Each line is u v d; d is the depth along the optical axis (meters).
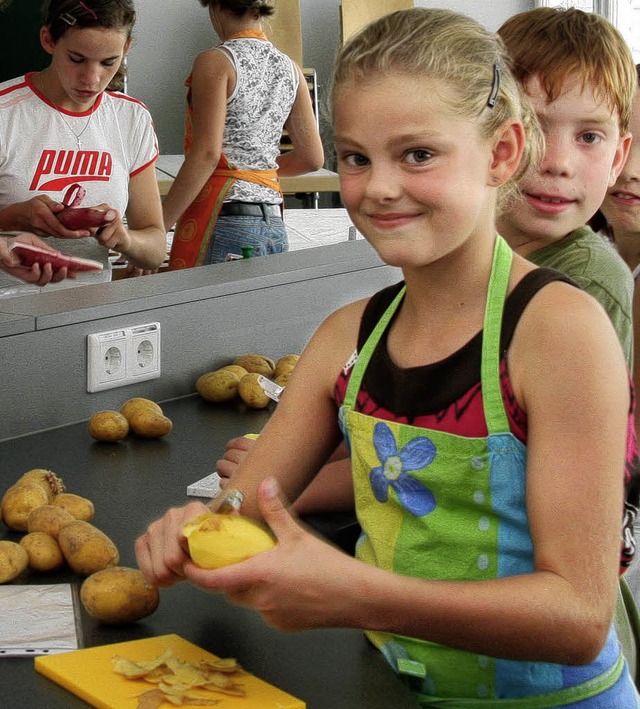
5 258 2.16
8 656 0.94
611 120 1.27
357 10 7.18
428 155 0.85
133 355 1.84
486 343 0.89
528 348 0.87
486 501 0.89
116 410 1.84
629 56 1.30
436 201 0.85
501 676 0.91
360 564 0.80
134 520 1.35
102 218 2.33
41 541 1.15
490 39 0.89
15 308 1.75
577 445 0.82
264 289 2.10
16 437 1.69
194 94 3.01
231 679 0.89
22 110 2.42
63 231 2.31
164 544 0.88
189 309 1.94
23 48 4.25
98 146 2.52
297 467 1.05
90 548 1.13
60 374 1.73
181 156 5.23
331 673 0.93
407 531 0.93
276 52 3.14
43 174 2.44
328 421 1.06
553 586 0.79
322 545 0.81
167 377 1.93
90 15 2.27
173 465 1.58
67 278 2.28
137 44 7.20
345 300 2.31
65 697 0.87
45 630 0.99
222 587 0.80
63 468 1.55
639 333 1.51
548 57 1.24
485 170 0.88
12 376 1.66
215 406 1.92
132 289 1.93
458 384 0.90
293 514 1.13
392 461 0.93
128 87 7.24
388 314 0.99
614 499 0.82
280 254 2.41
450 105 0.84
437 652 0.93
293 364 2.02
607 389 0.83
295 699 0.86
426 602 0.79
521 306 0.88
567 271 1.26
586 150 1.26
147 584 1.02
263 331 2.11
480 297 0.92
